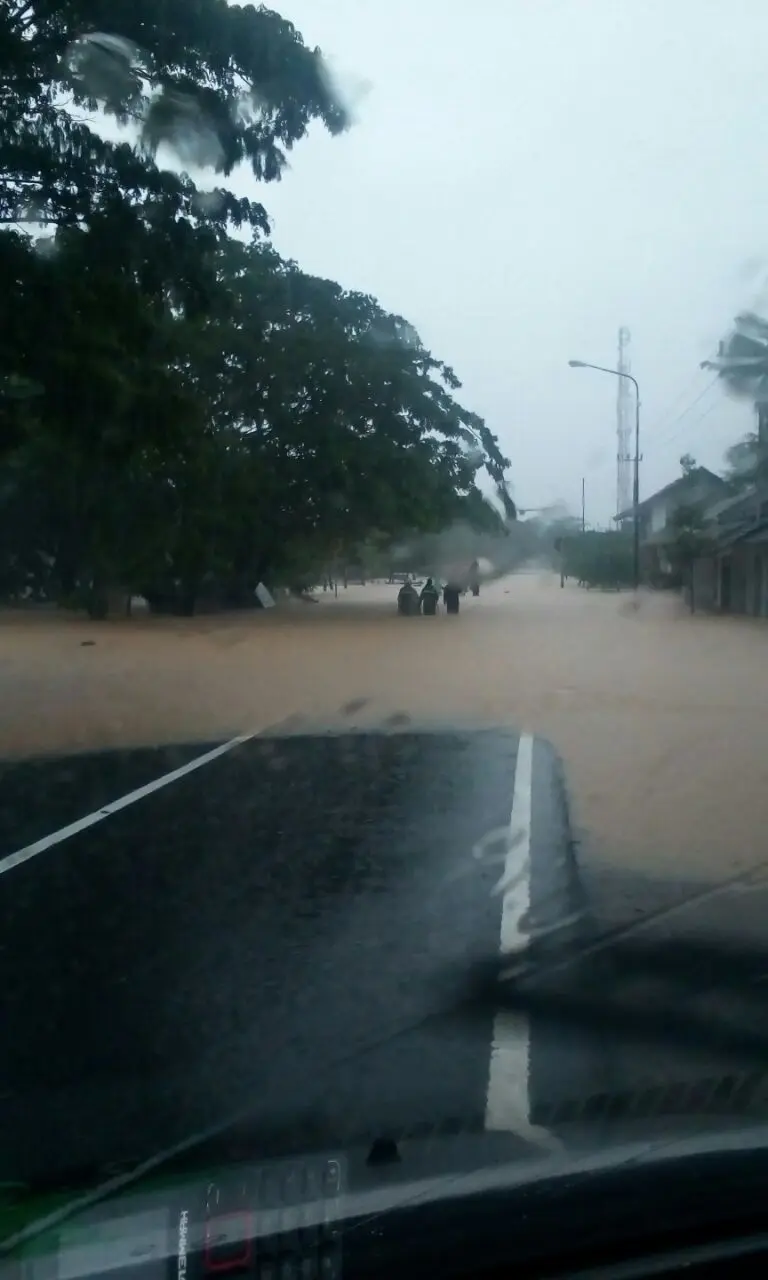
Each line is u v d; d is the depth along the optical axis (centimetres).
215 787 1242
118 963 689
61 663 2533
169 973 671
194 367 3606
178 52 1494
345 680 2223
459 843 988
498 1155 413
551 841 989
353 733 1609
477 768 1339
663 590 6062
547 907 798
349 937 736
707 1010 605
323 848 972
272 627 3584
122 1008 617
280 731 1631
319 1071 527
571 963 683
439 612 4369
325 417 4106
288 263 4112
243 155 1578
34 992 641
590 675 2273
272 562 4384
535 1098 484
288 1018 600
